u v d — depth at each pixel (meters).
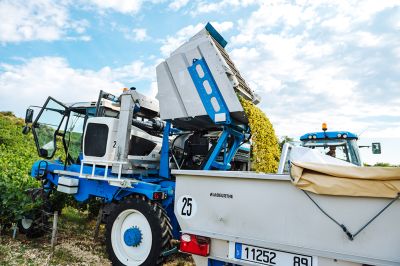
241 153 6.21
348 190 2.23
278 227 2.52
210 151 4.54
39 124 5.63
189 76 4.34
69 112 5.64
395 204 2.11
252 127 4.10
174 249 3.86
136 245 3.84
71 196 5.82
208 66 4.20
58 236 5.29
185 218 3.04
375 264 2.10
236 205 2.74
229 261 2.73
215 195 2.88
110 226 4.11
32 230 5.05
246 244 2.66
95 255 4.46
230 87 4.05
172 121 4.67
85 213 7.19
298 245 2.42
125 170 4.38
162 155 4.80
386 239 2.11
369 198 2.20
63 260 4.17
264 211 2.60
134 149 4.86
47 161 5.69
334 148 6.04
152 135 5.55
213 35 4.77
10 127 19.67
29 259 4.13
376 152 5.76
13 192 5.05
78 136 5.48
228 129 4.38
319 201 2.37
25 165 8.91
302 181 2.41
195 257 3.03
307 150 3.41
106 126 4.67
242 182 2.73
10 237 5.13
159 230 3.68
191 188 3.04
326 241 2.31
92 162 4.45
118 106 5.16
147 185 4.07
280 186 2.54
